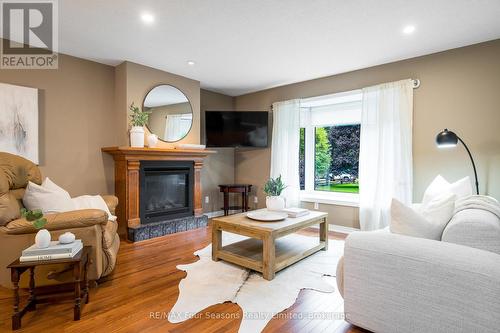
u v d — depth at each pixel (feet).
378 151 12.01
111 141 12.62
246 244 10.06
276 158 15.81
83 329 5.55
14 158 7.98
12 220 6.83
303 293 7.14
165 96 13.44
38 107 10.52
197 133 14.94
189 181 14.25
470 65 10.16
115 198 10.09
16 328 5.54
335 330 5.60
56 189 8.13
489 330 3.97
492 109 9.73
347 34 9.42
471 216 4.89
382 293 5.04
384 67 12.19
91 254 6.79
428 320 4.53
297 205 14.87
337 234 12.96
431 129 11.00
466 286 4.17
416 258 4.65
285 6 7.73
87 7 7.79
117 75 12.57
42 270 6.66
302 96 15.02
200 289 7.27
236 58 11.69
